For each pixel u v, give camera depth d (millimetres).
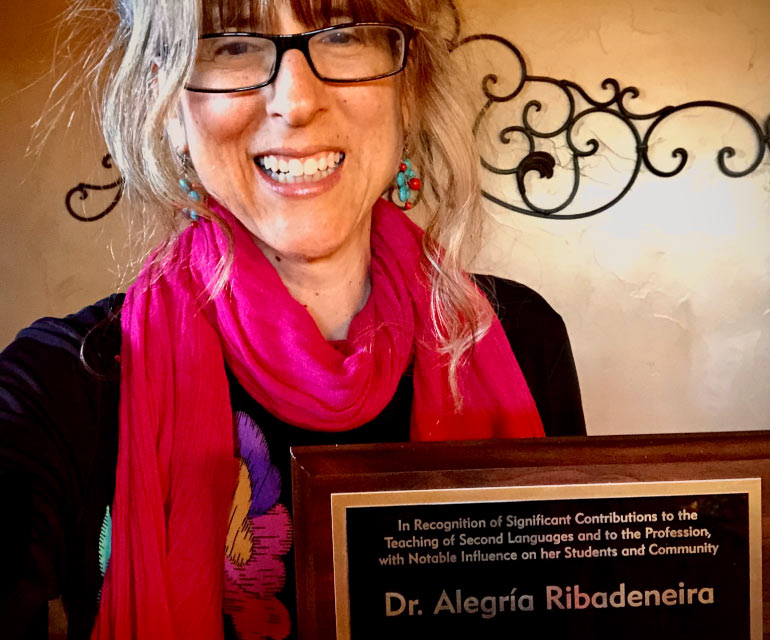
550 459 491
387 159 606
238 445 625
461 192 686
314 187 576
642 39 1364
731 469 488
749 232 1421
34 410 583
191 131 572
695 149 1396
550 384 769
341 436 643
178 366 618
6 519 542
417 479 489
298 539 498
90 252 1383
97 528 601
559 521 492
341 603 491
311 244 586
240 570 614
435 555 492
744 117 1388
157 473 599
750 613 493
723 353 1448
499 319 770
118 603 580
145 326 627
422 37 626
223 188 583
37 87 1330
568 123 1375
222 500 615
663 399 1460
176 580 596
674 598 494
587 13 1352
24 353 616
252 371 616
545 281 1420
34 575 552
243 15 527
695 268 1429
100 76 648
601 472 489
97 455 603
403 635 494
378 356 648
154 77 577
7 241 1379
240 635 619
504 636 496
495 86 1354
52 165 1358
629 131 1386
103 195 1369
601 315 1433
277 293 623
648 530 492
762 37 1370
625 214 1409
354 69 561
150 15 549
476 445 498
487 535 492
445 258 687
